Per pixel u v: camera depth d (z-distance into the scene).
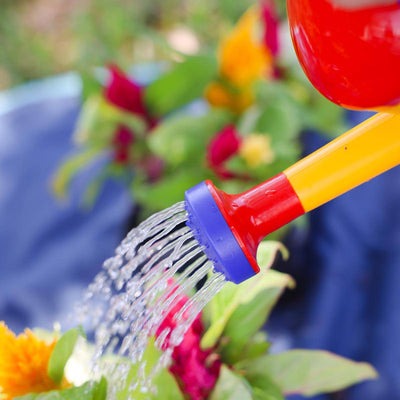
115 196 1.18
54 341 0.46
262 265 0.47
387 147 0.35
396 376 0.84
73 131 1.30
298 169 0.37
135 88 0.94
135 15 2.50
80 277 1.09
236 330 0.48
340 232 0.97
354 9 0.28
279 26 0.98
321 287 0.93
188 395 0.45
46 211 1.19
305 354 0.49
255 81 0.91
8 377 0.44
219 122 0.93
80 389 0.42
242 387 0.43
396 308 0.89
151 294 0.37
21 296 1.07
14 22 2.71
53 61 2.60
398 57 0.29
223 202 0.36
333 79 0.31
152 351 0.44
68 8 2.76
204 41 2.07
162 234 0.37
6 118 1.36
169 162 0.95
